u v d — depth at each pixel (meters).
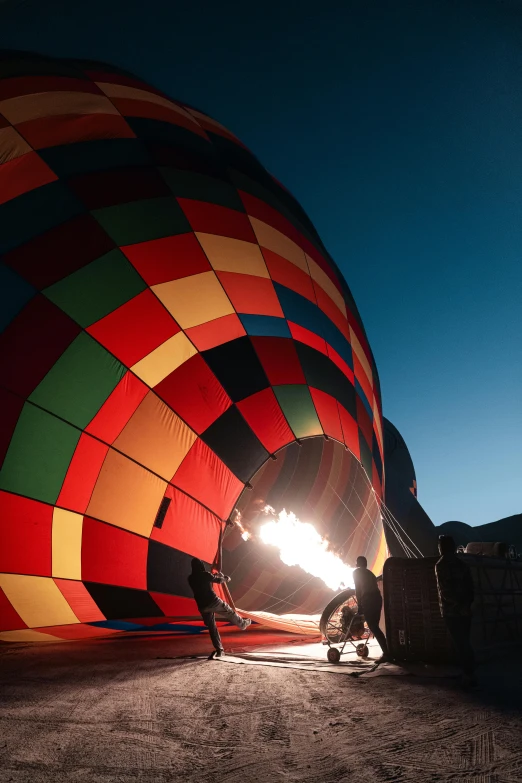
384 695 5.31
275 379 10.80
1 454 9.30
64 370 9.68
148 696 5.54
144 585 9.52
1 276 9.88
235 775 3.43
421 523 21.19
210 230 11.63
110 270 10.36
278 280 12.16
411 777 3.31
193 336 10.45
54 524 9.39
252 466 10.15
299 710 4.86
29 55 13.11
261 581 14.62
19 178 10.68
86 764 3.64
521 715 4.48
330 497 14.51
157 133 12.59
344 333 13.59
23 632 9.50
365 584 7.49
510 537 36.62
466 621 5.73
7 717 4.82
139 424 9.73
